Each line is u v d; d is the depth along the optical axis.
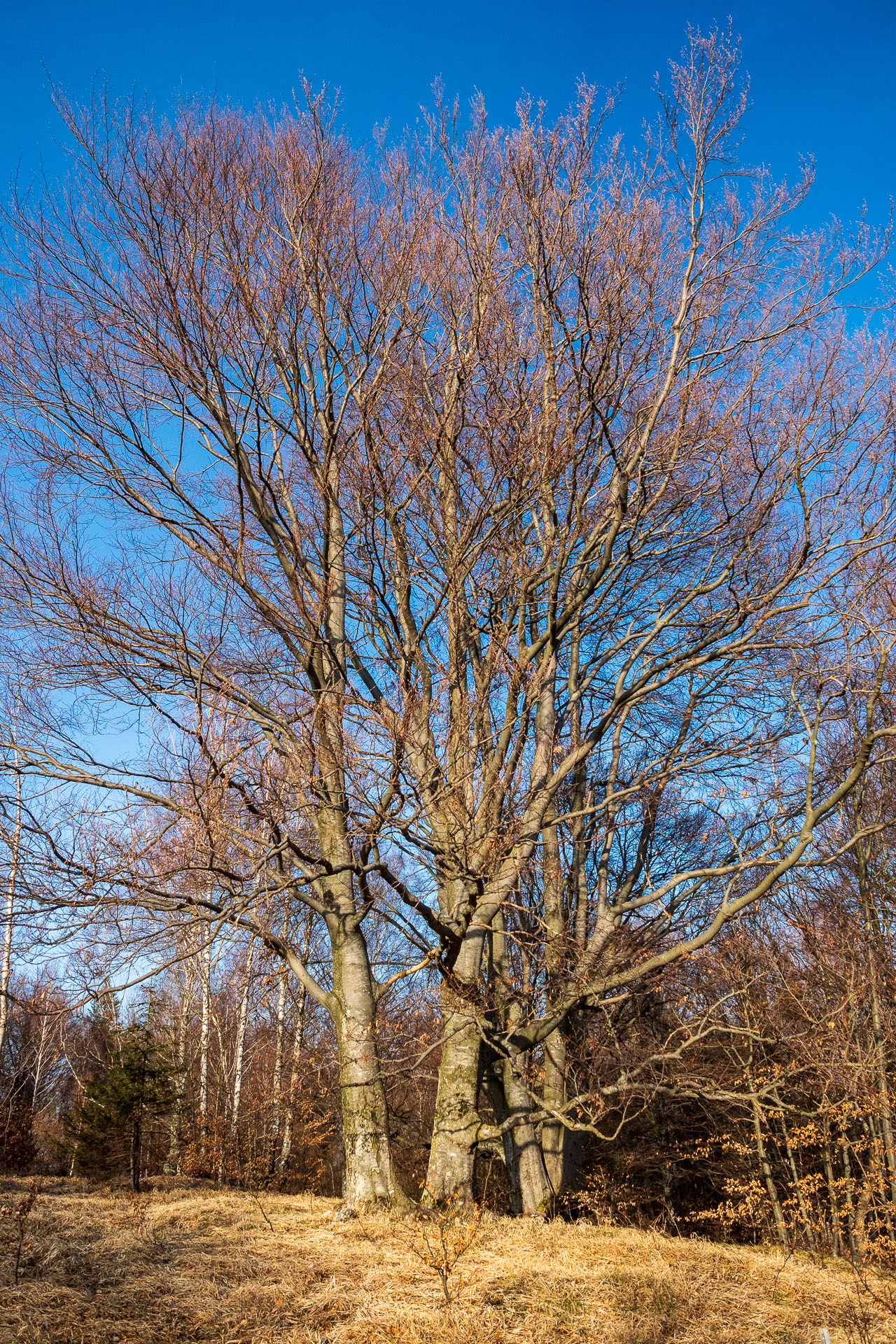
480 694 9.03
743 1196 14.02
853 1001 10.98
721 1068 12.84
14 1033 23.20
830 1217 11.73
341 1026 9.23
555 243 9.90
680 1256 7.73
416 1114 17.73
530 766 11.66
